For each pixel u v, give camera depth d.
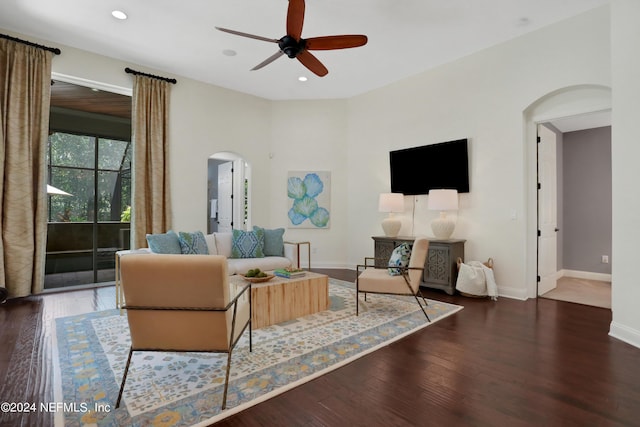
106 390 1.97
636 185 2.60
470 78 4.55
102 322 3.19
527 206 4.17
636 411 1.76
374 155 5.81
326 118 6.30
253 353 2.49
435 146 4.86
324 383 2.06
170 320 1.93
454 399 1.88
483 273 4.12
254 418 1.71
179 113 5.29
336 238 6.30
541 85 3.90
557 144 5.47
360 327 3.04
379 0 3.36
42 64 4.12
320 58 4.66
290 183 6.34
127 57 4.68
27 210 4.02
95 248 5.71
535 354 2.47
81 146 5.83
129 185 6.27
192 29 3.95
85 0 3.40
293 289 3.30
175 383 2.05
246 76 5.32
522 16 3.66
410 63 4.82
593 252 5.41
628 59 2.64
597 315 3.44
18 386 2.02
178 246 4.18
